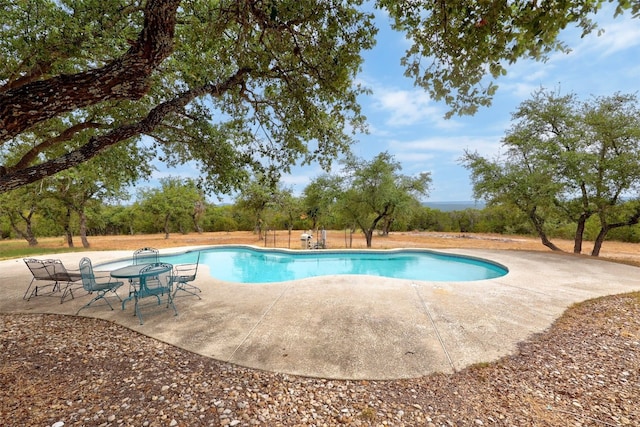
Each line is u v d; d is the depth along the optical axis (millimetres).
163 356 3109
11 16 3240
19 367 2842
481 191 11867
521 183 10719
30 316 4395
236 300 5148
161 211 24031
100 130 5840
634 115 8945
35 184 11398
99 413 2160
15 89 1930
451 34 2377
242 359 3049
